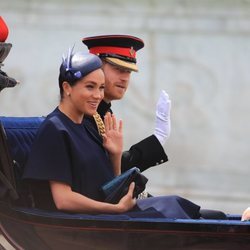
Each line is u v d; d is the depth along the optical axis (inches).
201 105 1882.4
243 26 1910.7
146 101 1881.2
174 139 1839.3
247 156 1831.9
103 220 576.4
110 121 645.9
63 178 596.4
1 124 610.2
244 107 1883.6
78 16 1923.0
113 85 684.1
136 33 1915.6
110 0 1925.4
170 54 1907.0
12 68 1919.3
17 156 644.1
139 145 700.7
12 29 1931.6
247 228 563.8
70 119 619.2
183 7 1923.0
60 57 1923.0
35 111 1905.8
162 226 570.3
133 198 608.1
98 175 619.5
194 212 617.6
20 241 605.3
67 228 583.5
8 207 608.7
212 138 1851.6
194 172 1771.7
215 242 569.6
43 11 1934.1
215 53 1909.4
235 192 1724.9
